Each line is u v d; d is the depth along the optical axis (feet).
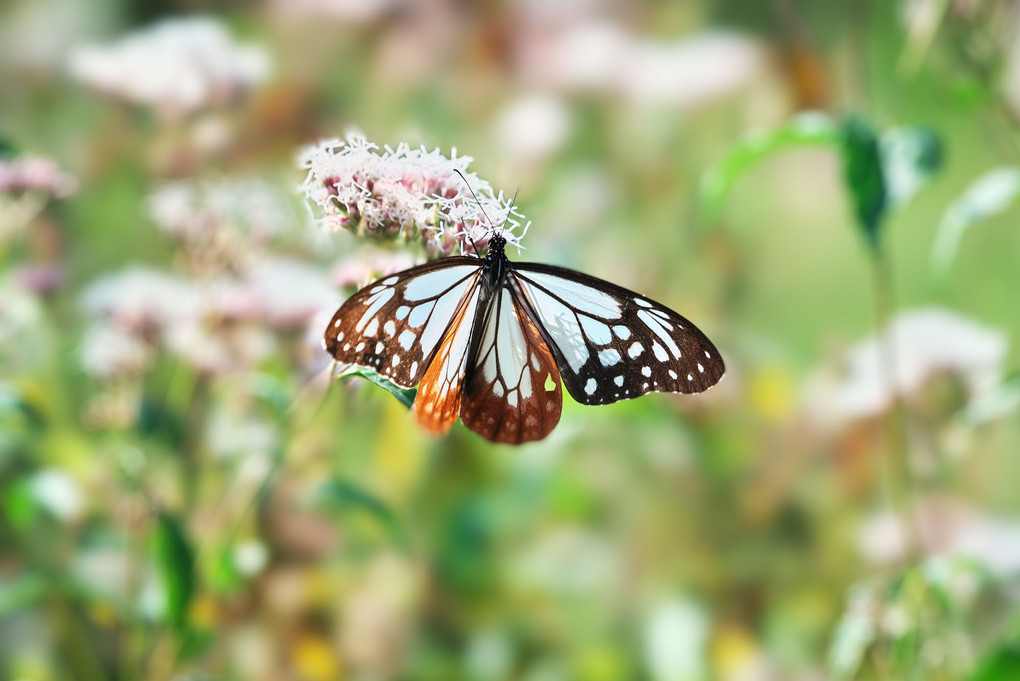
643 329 3.04
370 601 3.58
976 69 3.36
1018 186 3.33
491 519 3.63
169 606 3.21
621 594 3.61
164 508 3.35
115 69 3.65
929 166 3.24
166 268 3.78
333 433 3.57
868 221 3.24
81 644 3.38
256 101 3.76
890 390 3.57
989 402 3.34
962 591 3.38
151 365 3.43
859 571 3.62
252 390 3.38
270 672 3.53
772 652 3.56
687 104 3.83
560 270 3.07
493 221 3.09
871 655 3.30
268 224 3.45
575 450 3.66
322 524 3.57
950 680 3.27
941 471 3.61
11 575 3.44
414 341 3.02
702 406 3.71
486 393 3.05
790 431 3.72
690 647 3.56
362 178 3.09
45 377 3.51
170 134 3.73
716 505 3.68
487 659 3.55
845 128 3.24
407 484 3.63
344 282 3.16
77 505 3.39
